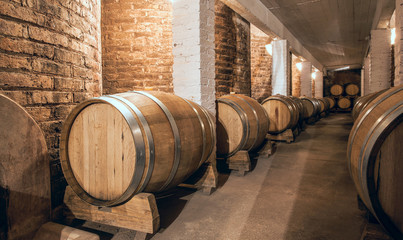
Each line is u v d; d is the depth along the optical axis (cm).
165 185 226
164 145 210
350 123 950
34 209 193
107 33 526
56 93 235
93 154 212
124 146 201
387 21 730
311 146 546
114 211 208
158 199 280
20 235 184
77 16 263
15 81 198
